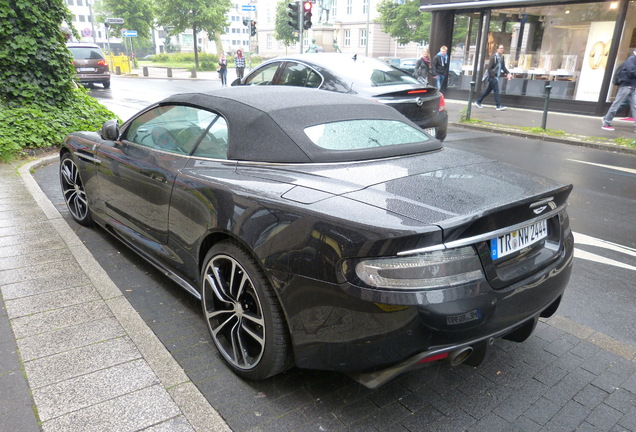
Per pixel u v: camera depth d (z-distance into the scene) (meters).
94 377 2.48
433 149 3.17
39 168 7.20
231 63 57.81
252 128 2.88
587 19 14.88
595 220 5.55
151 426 2.18
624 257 4.50
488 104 17.70
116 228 3.95
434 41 19.03
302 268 2.18
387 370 2.12
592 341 3.04
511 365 2.77
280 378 2.61
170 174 3.09
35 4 8.41
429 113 7.18
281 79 7.87
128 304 3.20
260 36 75.38
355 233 2.04
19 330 2.87
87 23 93.44
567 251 2.69
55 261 3.81
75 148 4.45
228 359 2.64
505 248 2.26
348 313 2.06
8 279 3.50
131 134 3.79
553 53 15.91
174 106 3.51
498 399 2.47
